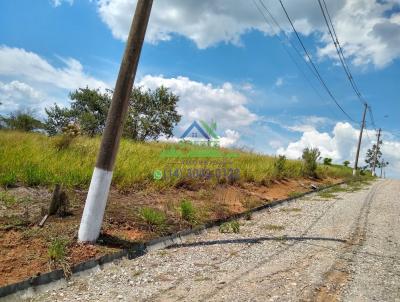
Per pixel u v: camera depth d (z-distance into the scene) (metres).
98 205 6.53
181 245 7.57
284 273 5.91
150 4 6.77
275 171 18.94
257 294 4.99
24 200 7.75
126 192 10.22
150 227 7.88
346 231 9.26
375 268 6.33
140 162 12.65
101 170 6.56
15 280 5.04
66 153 11.51
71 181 9.16
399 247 7.86
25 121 19.28
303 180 21.98
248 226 9.80
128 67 6.63
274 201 13.77
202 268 6.17
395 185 27.30
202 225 8.91
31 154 10.46
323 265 6.36
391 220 11.02
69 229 6.74
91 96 31.84
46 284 5.18
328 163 42.41
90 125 29.30
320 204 14.40
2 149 10.59
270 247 7.64
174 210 9.46
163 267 6.19
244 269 6.12
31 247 5.93
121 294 5.06
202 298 4.88
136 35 6.67
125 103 6.67
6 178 8.42
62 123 30.75
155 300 4.85
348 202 15.03
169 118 28.48
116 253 6.35
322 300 4.83
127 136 25.78
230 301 4.77
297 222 10.51
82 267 5.74
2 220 6.57
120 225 7.61
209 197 12.01
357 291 5.20
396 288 5.40
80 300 4.85
